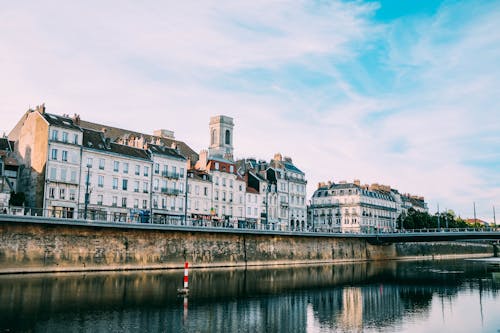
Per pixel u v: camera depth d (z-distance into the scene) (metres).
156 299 37.34
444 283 55.16
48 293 37.75
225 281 50.81
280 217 110.50
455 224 156.00
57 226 52.00
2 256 47.72
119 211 74.25
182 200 85.06
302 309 36.03
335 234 89.94
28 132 70.94
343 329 29.72
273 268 70.62
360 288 49.47
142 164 78.62
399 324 31.52
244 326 29.78
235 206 97.38
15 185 70.56
